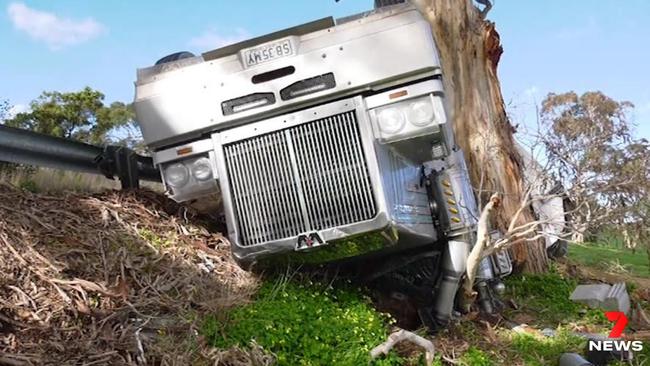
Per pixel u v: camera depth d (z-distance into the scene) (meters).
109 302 4.52
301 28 5.14
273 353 4.33
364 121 4.98
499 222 8.80
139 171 7.46
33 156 6.52
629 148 6.62
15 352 3.67
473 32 9.86
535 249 9.62
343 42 5.07
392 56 5.02
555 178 6.57
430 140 5.20
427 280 6.39
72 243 5.21
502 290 7.40
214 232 6.57
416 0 9.66
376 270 6.04
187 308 4.77
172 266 5.45
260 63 5.16
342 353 4.59
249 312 4.71
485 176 9.29
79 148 7.17
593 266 12.07
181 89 5.33
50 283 4.48
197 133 5.31
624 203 6.54
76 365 3.70
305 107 5.11
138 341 4.03
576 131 6.60
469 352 5.50
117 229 5.82
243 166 5.18
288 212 5.05
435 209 5.86
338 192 4.97
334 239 4.89
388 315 5.54
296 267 5.57
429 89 5.01
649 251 7.50
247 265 5.28
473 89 9.76
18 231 5.05
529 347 5.99
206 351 4.18
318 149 5.04
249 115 5.15
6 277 4.41
